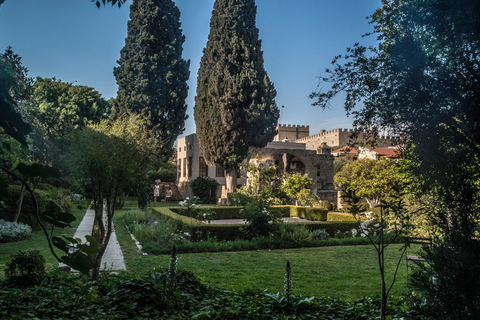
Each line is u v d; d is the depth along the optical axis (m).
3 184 1.14
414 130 3.84
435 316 3.45
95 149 7.43
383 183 29.55
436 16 3.76
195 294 6.34
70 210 23.75
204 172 37.16
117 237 14.54
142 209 20.97
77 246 1.15
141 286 5.54
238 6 29.83
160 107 30.34
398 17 4.05
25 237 13.21
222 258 11.23
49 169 1.14
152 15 30.69
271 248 13.41
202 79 31.28
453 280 3.31
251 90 28.89
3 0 1.16
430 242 3.74
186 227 14.04
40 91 34.28
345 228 16.62
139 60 30.77
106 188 7.38
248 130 29.05
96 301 5.67
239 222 21.22
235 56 29.25
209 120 30.45
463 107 3.51
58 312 5.12
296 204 28.22
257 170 26.89
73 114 33.56
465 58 3.58
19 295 5.69
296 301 6.04
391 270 9.90
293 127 84.50
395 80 4.05
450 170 3.56
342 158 50.72
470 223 3.50
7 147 1.25
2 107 1.19
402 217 4.75
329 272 9.64
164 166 46.41
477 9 3.42
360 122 4.34
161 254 11.61
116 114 30.62
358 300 6.63
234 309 5.56
